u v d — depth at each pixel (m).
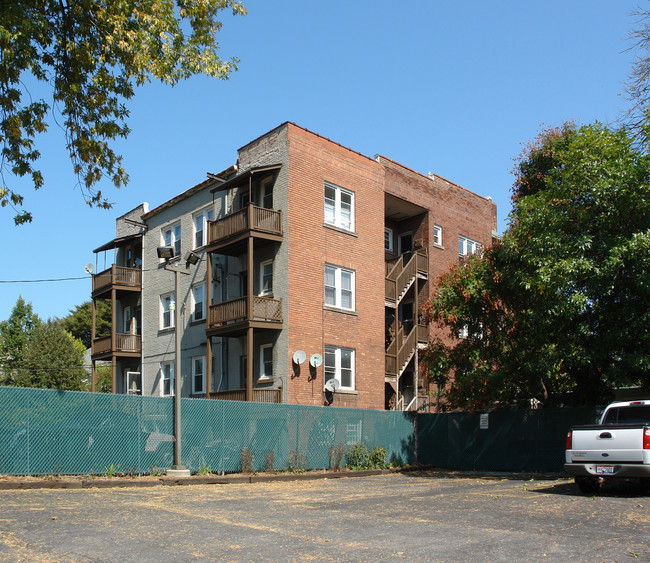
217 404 18.78
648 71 16.52
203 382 27.88
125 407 16.89
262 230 24.12
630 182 17.19
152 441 17.38
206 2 15.03
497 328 21.39
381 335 27.42
